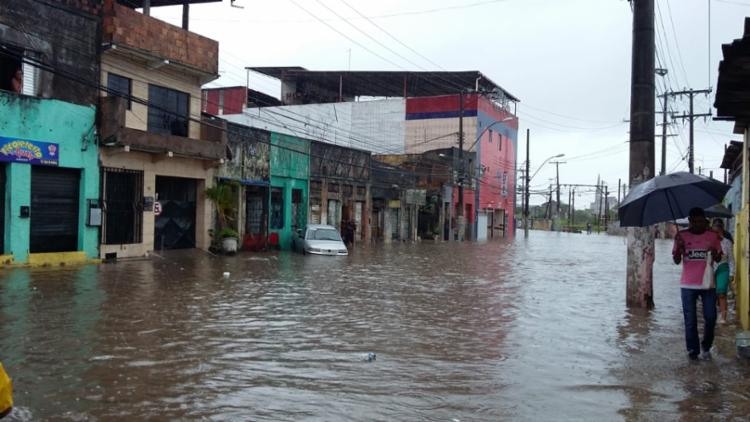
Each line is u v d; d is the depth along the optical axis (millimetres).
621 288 16531
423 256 28250
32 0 17672
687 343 7914
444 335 9312
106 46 19797
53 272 16359
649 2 12836
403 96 56062
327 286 15227
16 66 17578
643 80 12867
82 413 5336
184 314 10422
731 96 8375
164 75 22469
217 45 24109
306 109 49219
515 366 7430
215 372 6793
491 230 59062
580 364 7570
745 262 9898
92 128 19562
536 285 16797
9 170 17328
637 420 5457
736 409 5773
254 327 9484
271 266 20438
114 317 9867
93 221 19656
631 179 13000
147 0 22266
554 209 141500
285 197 29891
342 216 35594
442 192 46750
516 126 64188
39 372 6582
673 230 63188
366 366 7266
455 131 50750
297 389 6234
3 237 17406
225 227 24969
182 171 23375
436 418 5453
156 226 22984
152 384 6262
